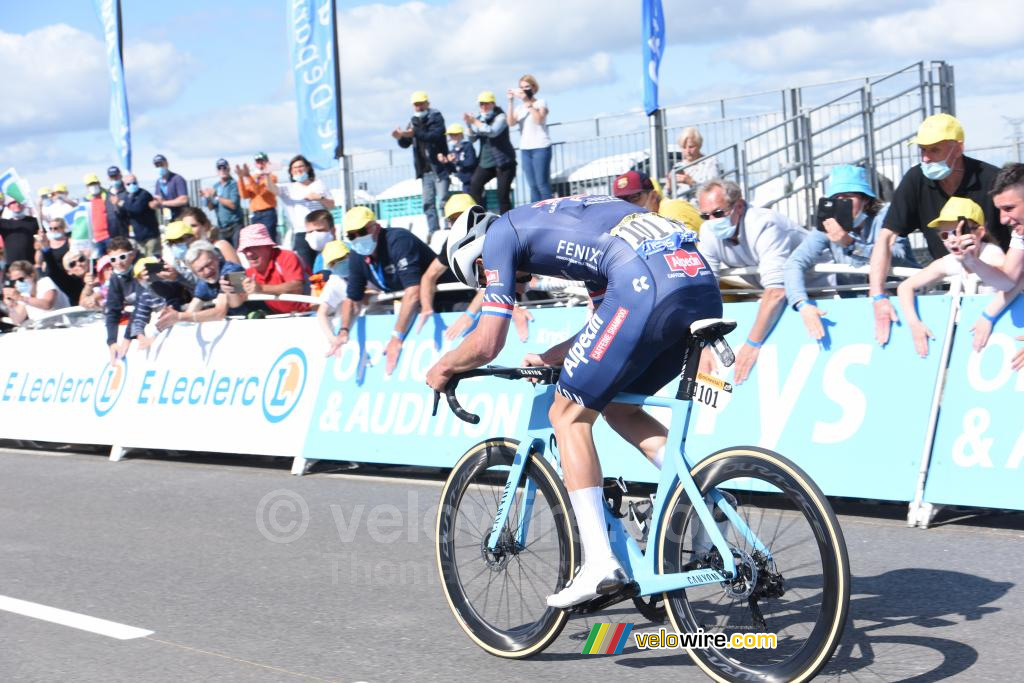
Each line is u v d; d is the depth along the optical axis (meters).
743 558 2.79
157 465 7.14
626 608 3.63
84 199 13.22
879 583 3.74
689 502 2.91
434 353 5.96
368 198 10.87
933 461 4.43
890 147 8.06
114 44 12.81
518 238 3.12
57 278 11.07
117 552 4.74
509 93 9.19
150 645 3.45
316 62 10.23
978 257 4.25
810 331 4.82
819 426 4.74
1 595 4.12
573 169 9.30
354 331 6.33
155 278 7.38
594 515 2.96
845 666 2.97
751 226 5.07
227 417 6.90
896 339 4.59
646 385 3.14
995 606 3.42
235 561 4.47
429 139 9.41
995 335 4.33
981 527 4.39
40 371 8.27
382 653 3.29
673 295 2.87
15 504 6.04
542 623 3.13
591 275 3.05
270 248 7.34
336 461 6.75
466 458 3.38
